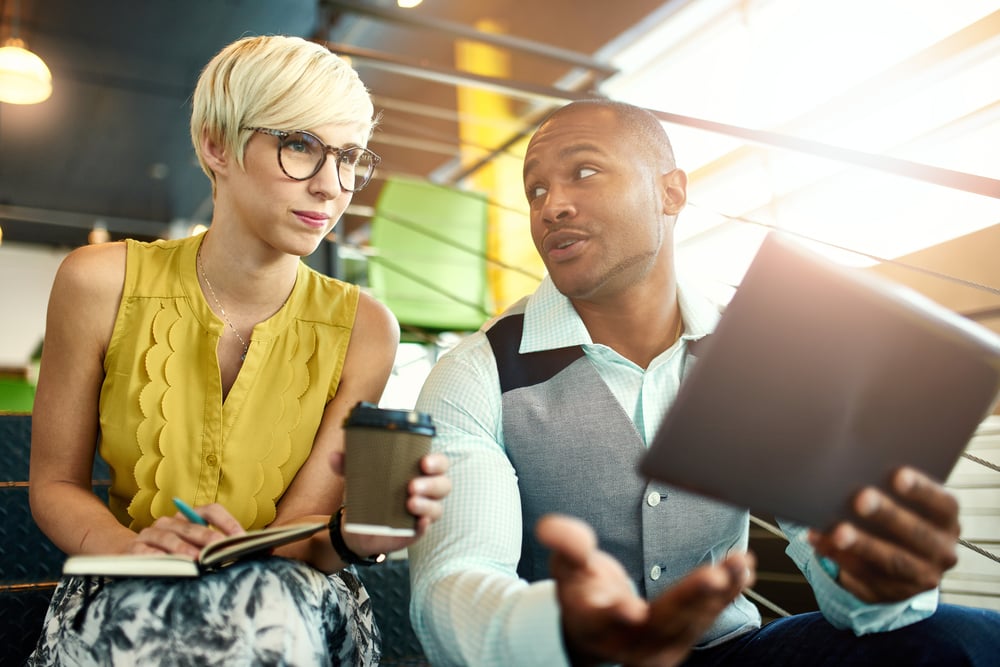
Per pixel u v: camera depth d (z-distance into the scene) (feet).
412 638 6.17
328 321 4.71
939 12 10.78
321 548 3.88
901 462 2.67
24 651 5.41
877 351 2.58
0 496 6.02
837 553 2.77
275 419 4.42
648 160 4.13
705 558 4.05
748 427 2.46
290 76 4.14
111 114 23.67
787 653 3.78
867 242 11.52
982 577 8.07
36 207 29.71
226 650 3.29
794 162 12.80
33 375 20.92
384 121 22.86
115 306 4.39
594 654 2.35
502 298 14.16
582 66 13.21
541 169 4.13
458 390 4.07
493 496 3.70
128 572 3.10
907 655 3.37
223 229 4.41
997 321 9.65
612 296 4.15
